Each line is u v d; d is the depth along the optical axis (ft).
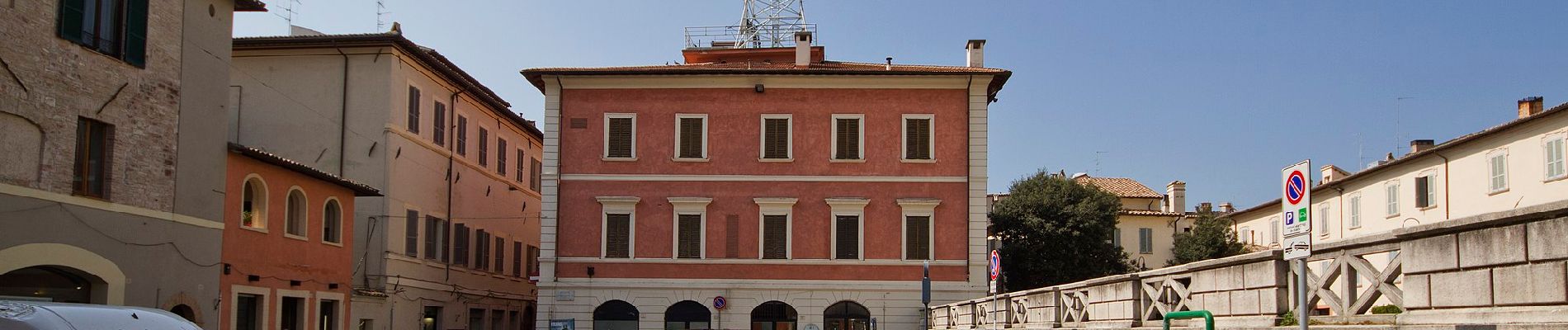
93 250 73.46
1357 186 177.68
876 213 134.21
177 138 82.23
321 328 101.60
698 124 135.33
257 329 90.94
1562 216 26.71
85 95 73.56
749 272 133.49
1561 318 26.50
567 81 135.44
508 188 163.73
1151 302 50.06
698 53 173.58
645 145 135.03
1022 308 75.72
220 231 86.22
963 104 135.54
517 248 167.84
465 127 146.00
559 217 134.00
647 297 132.87
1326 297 35.99
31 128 69.46
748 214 134.31
